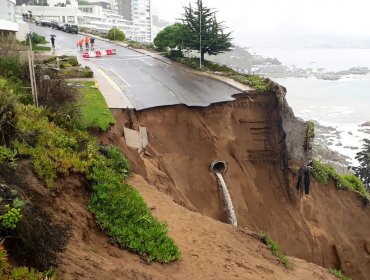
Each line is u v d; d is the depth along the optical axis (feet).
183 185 63.26
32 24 197.57
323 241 75.25
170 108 68.59
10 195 20.84
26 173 26.25
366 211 87.04
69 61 89.56
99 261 22.74
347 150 221.66
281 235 70.95
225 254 33.37
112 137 48.73
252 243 39.52
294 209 75.31
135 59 115.55
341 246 77.10
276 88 78.48
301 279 35.83
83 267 21.08
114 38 161.79
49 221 21.80
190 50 118.73
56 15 281.74
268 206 72.69
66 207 27.09
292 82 545.44
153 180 48.14
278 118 77.56
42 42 127.03
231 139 73.82
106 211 29.50
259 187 74.13
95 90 67.62
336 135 253.44
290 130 74.59
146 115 65.57
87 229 26.94
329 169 89.10
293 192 75.77
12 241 18.25
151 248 28.14
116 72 92.68
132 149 50.67
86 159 33.50
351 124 284.00
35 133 31.73
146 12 456.45
